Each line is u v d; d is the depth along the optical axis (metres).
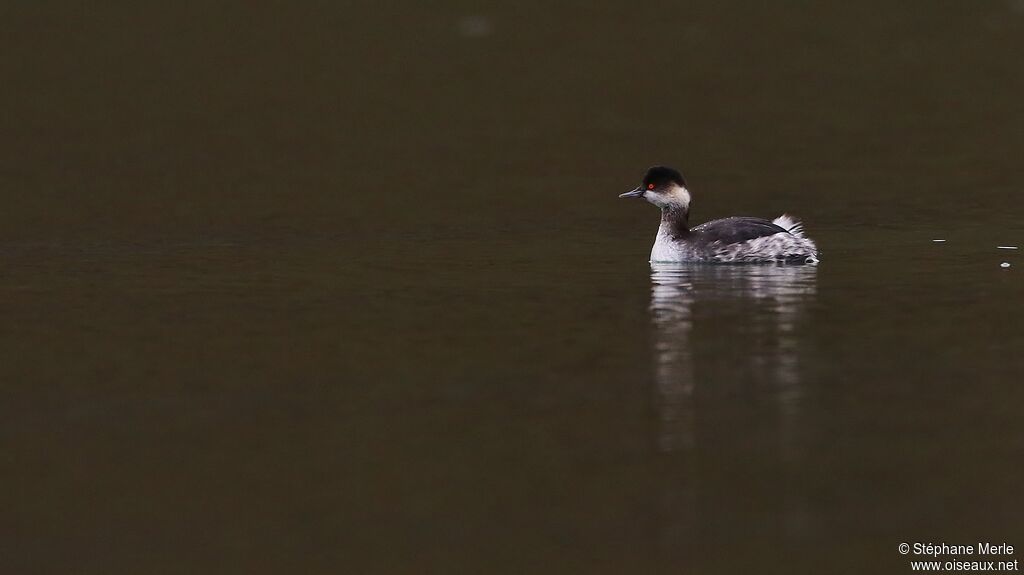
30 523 11.25
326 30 52.41
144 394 14.66
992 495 11.51
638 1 56.12
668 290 19.80
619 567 10.38
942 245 23.61
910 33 51.84
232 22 52.91
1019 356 15.60
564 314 18.28
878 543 10.71
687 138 38.50
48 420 13.78
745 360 15.63
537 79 46.41
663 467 12.25
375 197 30.89
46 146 36.94
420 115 41.69
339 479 12.08
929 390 14.34
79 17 52.62
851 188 31.50
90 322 18.19
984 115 40.66
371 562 10.51
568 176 33.53
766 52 49.69
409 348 16.50
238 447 12.92
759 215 28.80
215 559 10.59
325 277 21.41
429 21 53.88
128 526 11.18
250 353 16.39
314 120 40.88
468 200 30.52
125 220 27.89
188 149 36.81
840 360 15.59
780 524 11.03
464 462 12.45
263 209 29.34
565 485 11.86
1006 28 52.19
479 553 10.63
